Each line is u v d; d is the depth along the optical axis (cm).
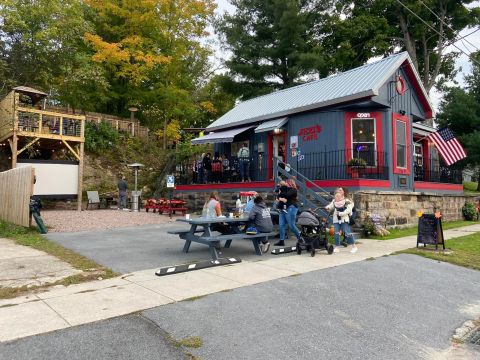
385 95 1484
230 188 1755
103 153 2475
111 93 2894
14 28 2112
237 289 576
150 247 940
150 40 2847
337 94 1497
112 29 2852
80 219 1470
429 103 1664
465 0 3016
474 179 4069
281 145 1770
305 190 1286
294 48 3028
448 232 1348
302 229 905
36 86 2353
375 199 1305
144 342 391
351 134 1482
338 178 1452
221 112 3541
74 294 539
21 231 1110
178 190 2077
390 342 434
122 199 1989
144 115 3131
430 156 2112
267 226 874
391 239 1142
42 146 1989
